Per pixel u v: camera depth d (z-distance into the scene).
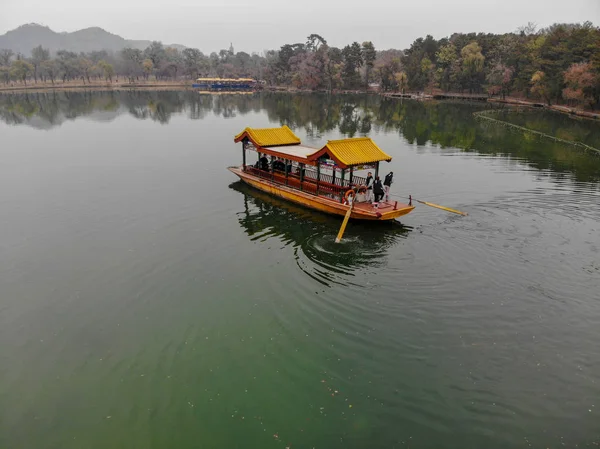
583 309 18.66
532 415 13.29
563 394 14.08
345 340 16.92
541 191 35.00
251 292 20.58
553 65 104.88
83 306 19.77
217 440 12.75
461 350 16.20
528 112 97.06
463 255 23.64
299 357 16.08
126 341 17.31
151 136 65.81
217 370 15.56
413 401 13.91
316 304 19.42
